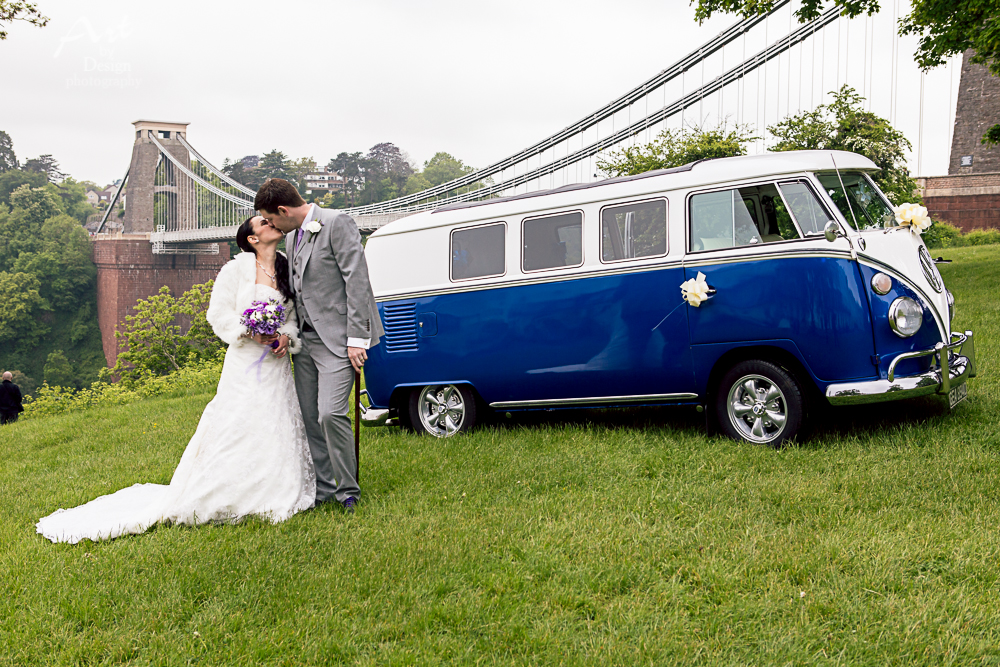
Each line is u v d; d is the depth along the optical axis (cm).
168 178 10362
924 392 488
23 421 1341
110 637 309
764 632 281
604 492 459
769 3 1519
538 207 617
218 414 456
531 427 655
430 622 307
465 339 650
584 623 300
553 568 349
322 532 417
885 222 529
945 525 359
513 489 482
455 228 661
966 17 1316
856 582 310
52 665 293
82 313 10112
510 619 305
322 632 305
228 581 355
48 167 17388
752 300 518
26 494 596
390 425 734
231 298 463
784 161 523
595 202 589
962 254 2108
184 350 4331
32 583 369
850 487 419
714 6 1548
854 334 491
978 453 453
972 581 307
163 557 389
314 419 490
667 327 554
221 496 445
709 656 269
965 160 4203
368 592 338
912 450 472
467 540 389
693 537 370
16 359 9656
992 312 978
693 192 548
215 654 292
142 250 9719
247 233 469
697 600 310
